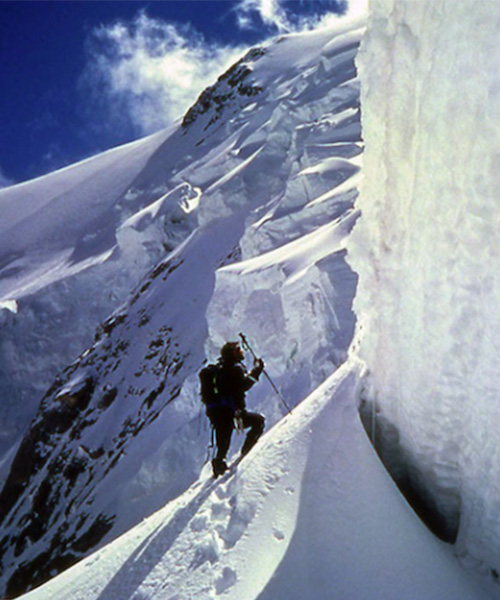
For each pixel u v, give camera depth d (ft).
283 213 66.08
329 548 10.14
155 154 273.75
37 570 86.74
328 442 12.35
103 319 163.84
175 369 101.55
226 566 10.48
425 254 10.19
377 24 11.36
